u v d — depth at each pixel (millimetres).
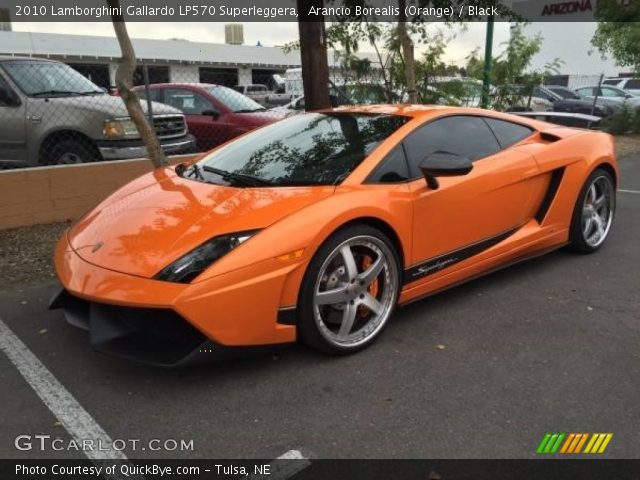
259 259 2740
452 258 3695
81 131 6562
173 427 2559
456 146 3828
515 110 10547
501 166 3941
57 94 6863
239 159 3713
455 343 3311
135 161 6340
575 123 6551
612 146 4895
